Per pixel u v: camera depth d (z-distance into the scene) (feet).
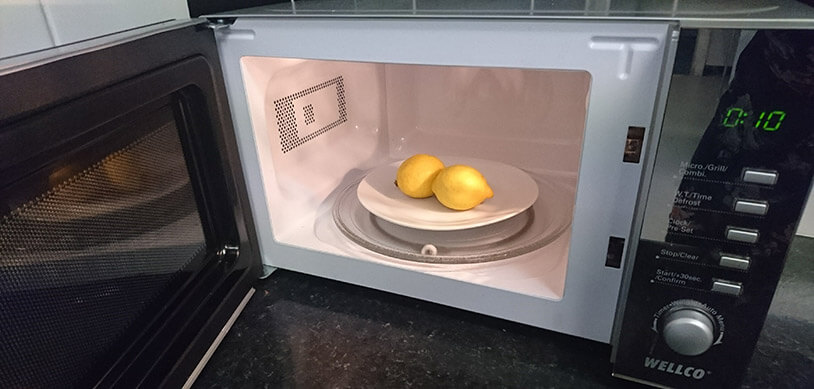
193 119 1.72
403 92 2.76
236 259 1.91
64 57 1.12
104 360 1.41
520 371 1.64
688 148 1.23
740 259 1.29
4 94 0.99
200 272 1.80
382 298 2.02
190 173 1.75
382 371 1.65
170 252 1.67
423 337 1.80
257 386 1.61
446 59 1.45
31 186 1.16
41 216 1.20
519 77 2.48
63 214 1.26
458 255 1.90
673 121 1.22
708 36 1.12
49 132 1.09
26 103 1.04
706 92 1.17
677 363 1.48
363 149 2.69
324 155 2.38
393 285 1.90
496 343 1.76
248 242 1.97
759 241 1.26
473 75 2.58
